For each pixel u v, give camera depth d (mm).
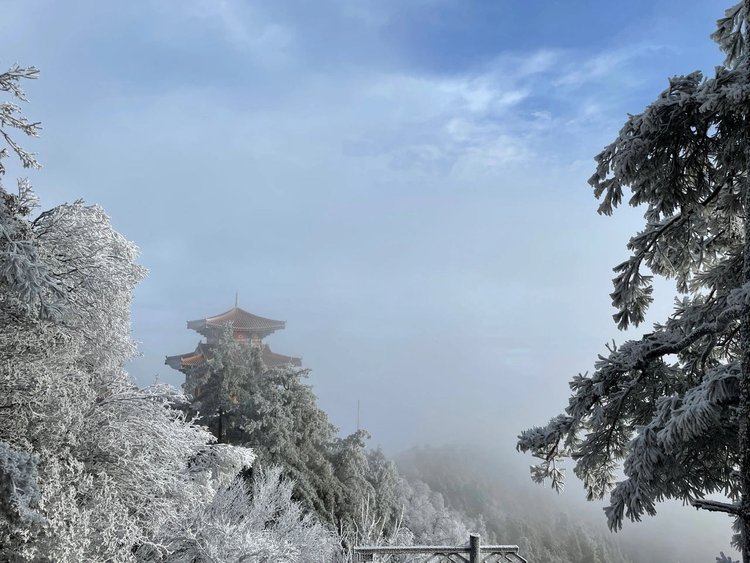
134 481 12039
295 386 28125
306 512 23781
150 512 12391
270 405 26312
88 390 12016
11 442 10109
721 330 5070
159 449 12672
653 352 5684
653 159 5426
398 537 19953
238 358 31219
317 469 26953
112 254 12852
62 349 11477
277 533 18922
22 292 9477
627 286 6266
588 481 6145
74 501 10070
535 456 6141
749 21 4852
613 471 6094
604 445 5992
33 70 9977
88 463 11664
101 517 11023
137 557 13711
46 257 11164
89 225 12320
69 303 11289
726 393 4387
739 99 4434
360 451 30062
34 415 10383
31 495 5812
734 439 4895
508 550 8219
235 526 16359
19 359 10555
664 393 5887
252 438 25750
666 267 6258
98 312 12383
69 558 9852
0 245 10008
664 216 6082
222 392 28266
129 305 13367
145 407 12883
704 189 5770
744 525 4418
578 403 5906
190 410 28359
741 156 5406
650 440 4676
